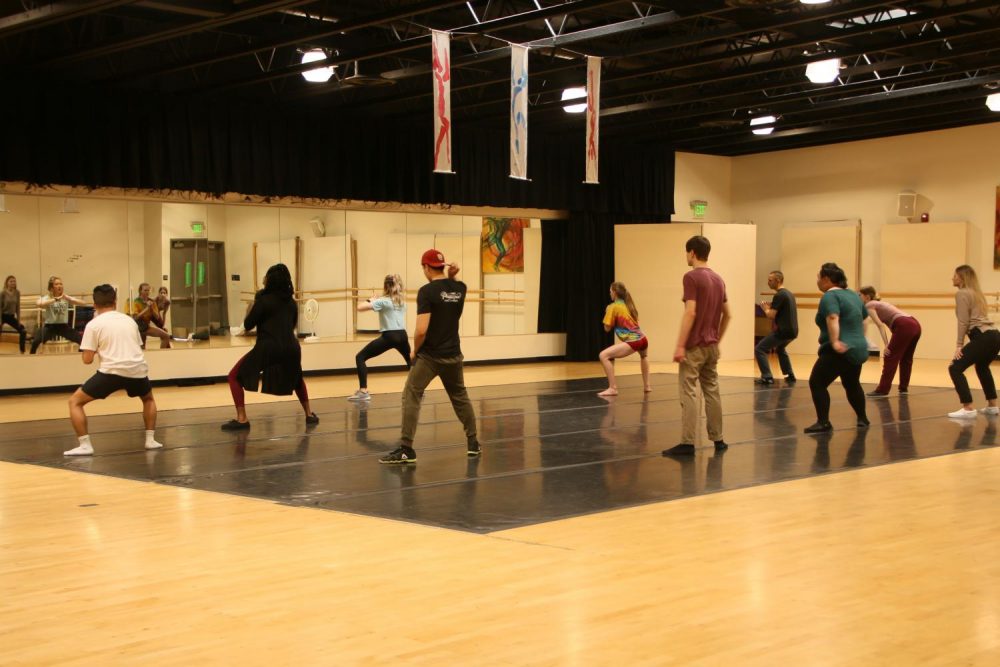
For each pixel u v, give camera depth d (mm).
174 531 6035
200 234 15930
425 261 8453
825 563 5203
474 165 18438
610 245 20703
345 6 12617
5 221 14211
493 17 13211
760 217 22844
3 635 4129
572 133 19797
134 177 14617
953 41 14617
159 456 8883
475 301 19375
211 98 15328
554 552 5453
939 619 4266
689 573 5008
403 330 13328
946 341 19969
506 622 4246
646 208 21141
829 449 9062
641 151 20984
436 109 11484
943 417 11273
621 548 5539
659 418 11430
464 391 8727
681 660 3779
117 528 6125
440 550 5516
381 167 17250
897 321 13406
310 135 16422
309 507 6719
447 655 3850
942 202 20125
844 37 12367
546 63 14453
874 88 17328
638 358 20359
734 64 15719
